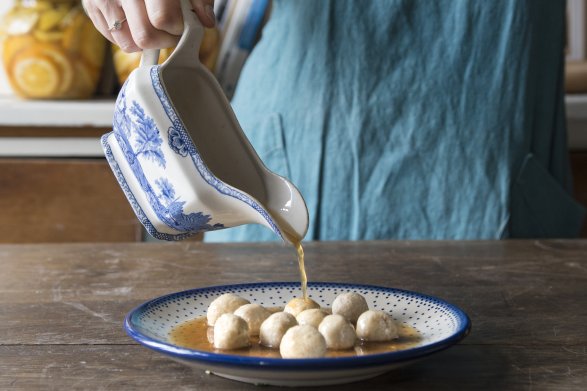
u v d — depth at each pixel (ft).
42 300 3.20
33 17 6.65
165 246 4.22
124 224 6.79
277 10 4.91
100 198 6.75
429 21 4.66
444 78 4.68
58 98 6.88
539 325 2.81
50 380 2.30
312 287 3.01
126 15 2.97
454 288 3.34
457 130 4.71
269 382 2.18
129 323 2.40
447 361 2.42
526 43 4.67
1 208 6.74
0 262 3.90
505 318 2.90
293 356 2.27
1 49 6.82
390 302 2.86
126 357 2.48
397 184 4.75
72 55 6.72
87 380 2.30
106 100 6.97
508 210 4.73
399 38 4.68
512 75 4.68
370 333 2.49
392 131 4.73
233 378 2.27
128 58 6.65
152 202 2.79
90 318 2.94
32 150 6.78
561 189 4.97
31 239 6.78
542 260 3.81
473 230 4.75
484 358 2.45
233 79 6.47
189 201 2.67
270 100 4.90
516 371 2.34
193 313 2.77
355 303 2.72
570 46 7.72
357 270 3.66
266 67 4.94
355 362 2.04
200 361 2.08
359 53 4.69
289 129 4.85
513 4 4.63
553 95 4.95
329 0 4.67
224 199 2.65
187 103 2.87
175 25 2.87
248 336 2.45
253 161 2.91
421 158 4.72
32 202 6.74
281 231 2.55
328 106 4.75
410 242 4.25
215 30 6.35
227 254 4.01
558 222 4.98
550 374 2.32
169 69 2.81
